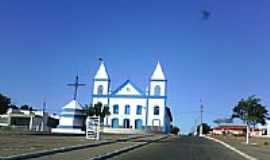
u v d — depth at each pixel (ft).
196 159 97.60
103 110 333.01
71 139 160.76
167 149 133.08
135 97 394.93
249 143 211.82
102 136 216.95
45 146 107.14
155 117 391.45
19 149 91.86
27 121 340.80
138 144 149.38
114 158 91.91
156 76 394.52
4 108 221.87
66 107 331.98
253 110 224.53
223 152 133.90
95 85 400.67
